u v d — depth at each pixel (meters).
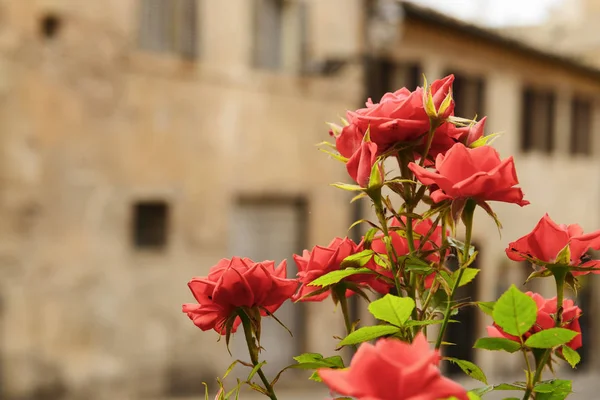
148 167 8.98
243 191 9.77
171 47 9.27
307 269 1.16
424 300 1.18
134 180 8.86
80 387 8.40
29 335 8.09
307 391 9.80
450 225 1.09
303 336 10.17
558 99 15.64
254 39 9.98
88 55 8.46
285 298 1.15
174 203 9.20
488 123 13.80
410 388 0.76
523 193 1.00
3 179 7.89
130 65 8.78
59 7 8.23
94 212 8.55
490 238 13.41
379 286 1.20
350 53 10.70
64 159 8.32
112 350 8.64
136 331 8.84
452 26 12.29
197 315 1.14
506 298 0.98
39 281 8.16
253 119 9.84
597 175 16.61
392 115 1.12
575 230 1.15
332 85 10.55
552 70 15.31
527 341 1.01
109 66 8.62
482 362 12.95
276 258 10.20
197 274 9.36
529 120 15.03
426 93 1.10
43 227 8.18
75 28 8.36
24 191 8.04
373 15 10.78
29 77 8.05
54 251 8.26
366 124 1.12
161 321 9.04
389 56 11.76
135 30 8.84
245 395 9.24
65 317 8.32
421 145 1.13
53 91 8.23
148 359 8.91
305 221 10.38
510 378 13.30
